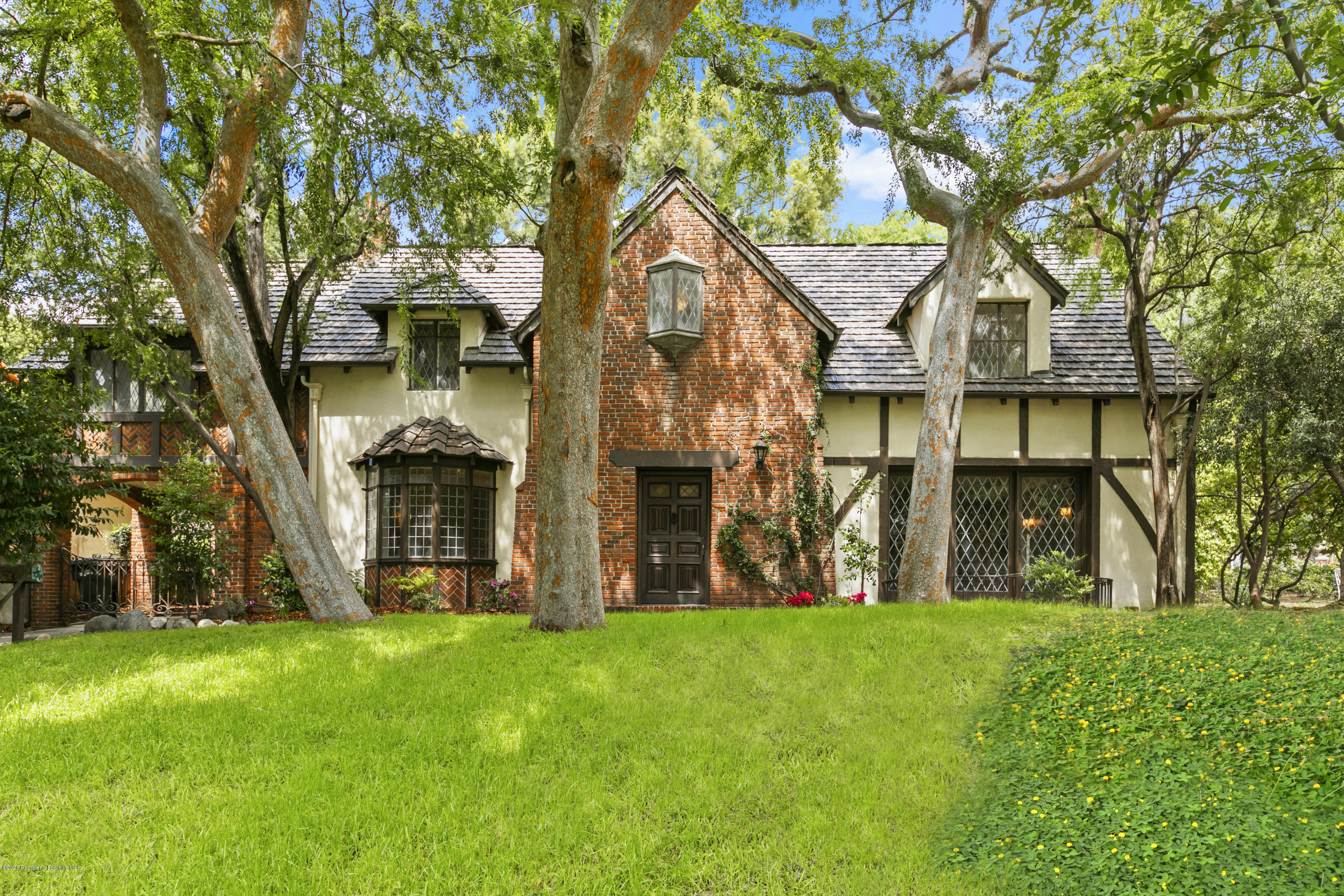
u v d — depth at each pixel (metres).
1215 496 17.34
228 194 9.77
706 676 6.89
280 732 5.75
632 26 7.96
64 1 9.06
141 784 5.09
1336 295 12.66
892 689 6.68
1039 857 4.33
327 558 9.86
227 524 14.66
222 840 4.46
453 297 14.63
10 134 11.74
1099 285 15.28
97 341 13.00
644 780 5.23
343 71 10.22
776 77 12.14
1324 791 4.57
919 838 4.71
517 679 6.74
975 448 14.42
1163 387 14.27
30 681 7.01
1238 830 4.26
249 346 9.87
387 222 12.39
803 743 5.80
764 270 13.83
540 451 8.61
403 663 7.32
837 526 14.37
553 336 8.46
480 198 11.66
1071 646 7.68
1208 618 9.01
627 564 13.36
